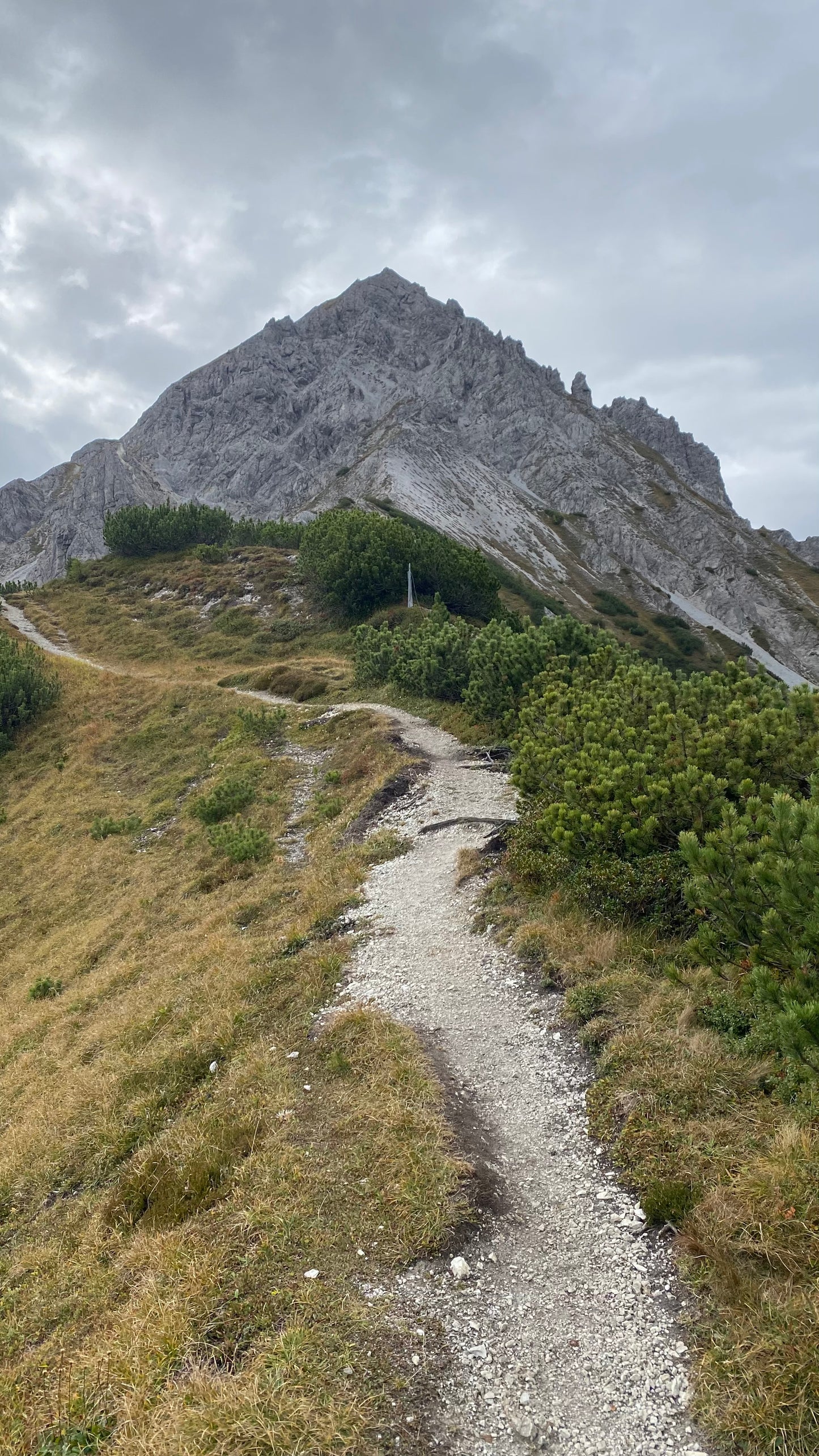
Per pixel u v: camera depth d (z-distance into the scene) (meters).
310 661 47.97
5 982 19.89
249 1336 5.23
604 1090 7.32
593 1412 4.48
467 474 164.62
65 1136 9.92
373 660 38.19
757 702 13.12
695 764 10.98
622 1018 8.27
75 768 35.53
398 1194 6.38
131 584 75.56
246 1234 6.25
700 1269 5.19
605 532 158.38
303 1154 7.16
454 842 16.31
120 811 29.94
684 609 136.62
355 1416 4.50
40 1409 5.33
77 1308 6.55
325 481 180.38
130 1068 10.78
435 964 11.12
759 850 7.27
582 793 11.37
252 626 58.75
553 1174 6.58
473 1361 4.88
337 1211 6.36
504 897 12.58
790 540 186.88
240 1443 4.37
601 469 187.12
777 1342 4.48
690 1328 4.85
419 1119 7.28
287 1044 9.83
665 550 153.00
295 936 13.39
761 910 7.06
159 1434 4.53
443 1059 8.59
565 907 11.21
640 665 18.34
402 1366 4.87
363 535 58.44
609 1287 5.32
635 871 10.11
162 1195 7.43
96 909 22.38
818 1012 5.55
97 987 16.06
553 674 22.50
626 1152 6.46
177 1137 8.41
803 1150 5.64
